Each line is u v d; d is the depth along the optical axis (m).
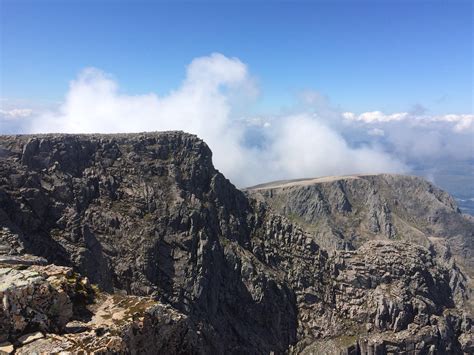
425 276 193.62
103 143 175.00
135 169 175.25
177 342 62.50
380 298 177.62
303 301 182.50
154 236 157.62
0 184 131.62
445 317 182.38
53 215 140.62
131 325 54.50
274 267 187.75
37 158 149.00
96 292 61.03
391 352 166.12
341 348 163.75
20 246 94.88
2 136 149.88
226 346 151.50
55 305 50.81
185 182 184.00
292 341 169.38
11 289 47.94
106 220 153.50
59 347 45.31
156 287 146.75
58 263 128.50
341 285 188.38
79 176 160.12
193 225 168.12
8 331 45.66
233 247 179.38
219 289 165.38
